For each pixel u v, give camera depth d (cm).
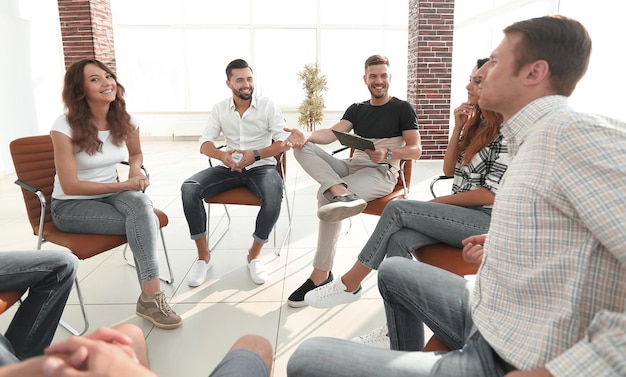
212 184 280
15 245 342
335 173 254
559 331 84
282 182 308
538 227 88
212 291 254
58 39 757
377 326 216
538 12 541
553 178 83
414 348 138
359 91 979
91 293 254
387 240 188
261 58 959
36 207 233
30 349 168
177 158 737
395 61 970
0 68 599
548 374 74
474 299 106
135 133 262
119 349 74
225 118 311
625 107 415
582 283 83
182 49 939
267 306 236
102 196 231
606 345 70
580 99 480
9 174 619
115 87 230
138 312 222
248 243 332
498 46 102
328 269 235
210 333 211
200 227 276
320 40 952
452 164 212
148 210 216
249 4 933
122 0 913
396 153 257
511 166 96
